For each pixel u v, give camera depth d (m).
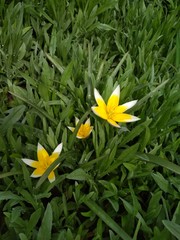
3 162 0.25
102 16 0.38
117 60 0.36
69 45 0.33
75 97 0.28
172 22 0.37
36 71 0.32
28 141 0.26
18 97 0.25
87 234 0.24
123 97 0.27
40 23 0.37
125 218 0.23
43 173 0.22
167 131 0.27
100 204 0.25
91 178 0.25
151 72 0.31
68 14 0.37
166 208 0.24
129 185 0.25
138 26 0.37
